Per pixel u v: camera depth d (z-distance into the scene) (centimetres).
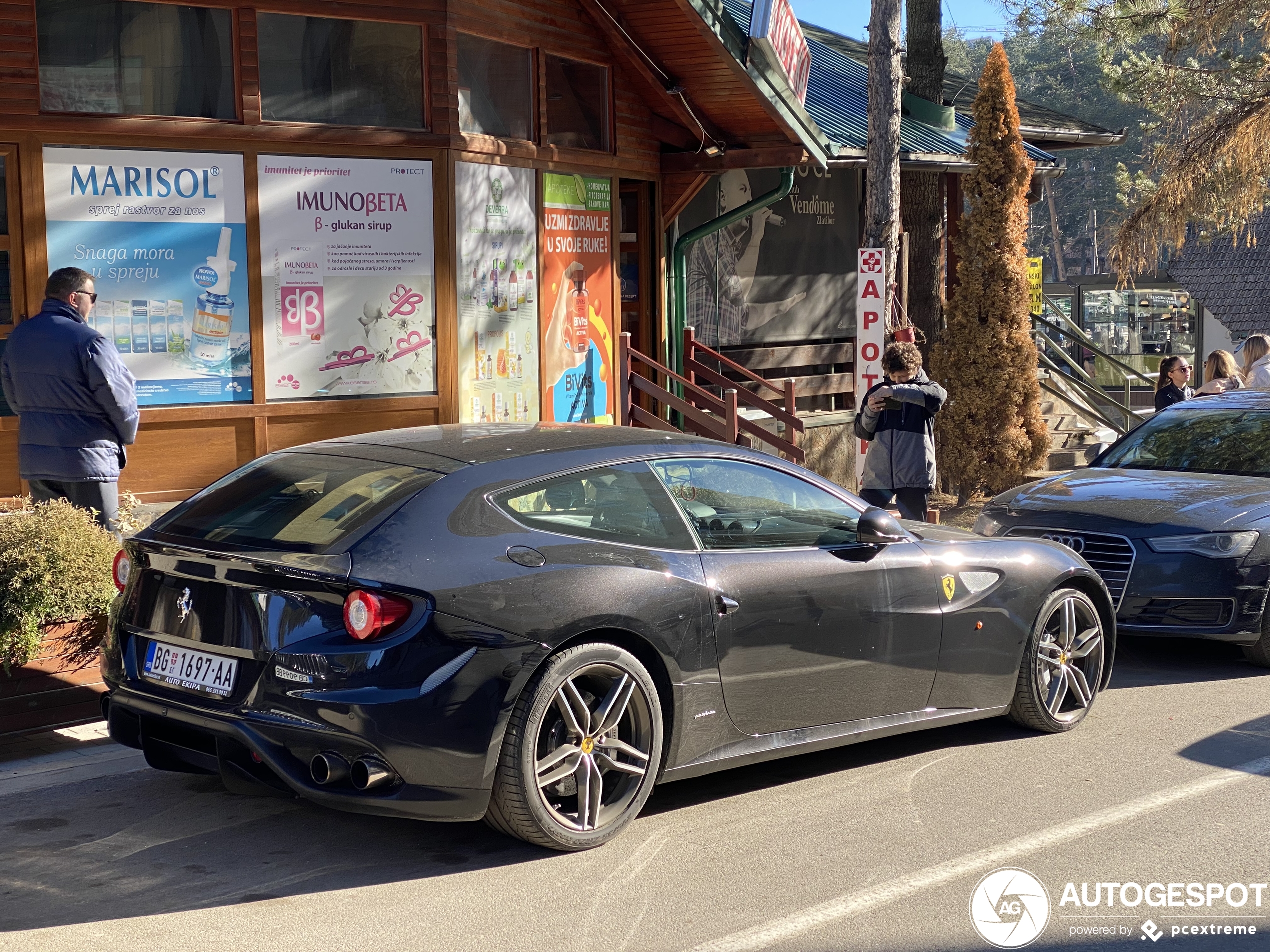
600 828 480
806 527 561
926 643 585
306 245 973
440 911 425
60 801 529
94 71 901
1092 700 665
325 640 437
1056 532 820
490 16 1053
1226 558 774
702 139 1268
